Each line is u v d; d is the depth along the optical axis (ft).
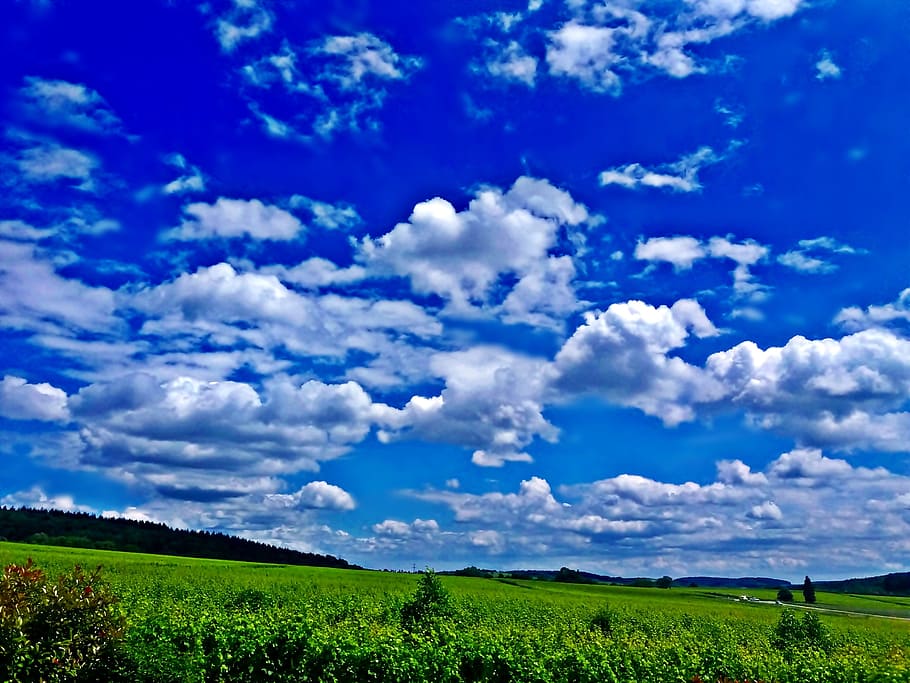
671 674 71.31
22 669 43.24
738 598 404.77
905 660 76.95
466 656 67.26
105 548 460.14
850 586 600.80
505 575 430.61
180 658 56.08
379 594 188.65
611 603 242.37
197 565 282.77
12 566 47.44
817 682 71.26
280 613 86.33
